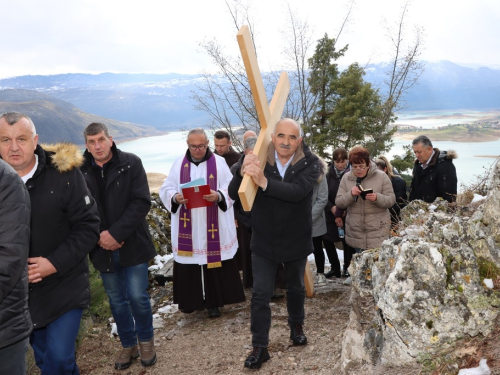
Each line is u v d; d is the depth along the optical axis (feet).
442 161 17.88
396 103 51.93
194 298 16.74
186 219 16.26
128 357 13.26
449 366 7.63
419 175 18.53
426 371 7.72
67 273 9.50
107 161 12.29
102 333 16.26
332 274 21.11
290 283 12.57
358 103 65.87
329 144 68.28
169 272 21.39
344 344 10.23
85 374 13.41
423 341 8.09
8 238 6.86
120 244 11.95
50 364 9.30
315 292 18.26
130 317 13.19
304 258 12.25
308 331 13.99
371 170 16.14
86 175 12.28
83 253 9.45
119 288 12.79
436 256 8.36
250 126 42.55
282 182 10.73
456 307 8.11
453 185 17.67
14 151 8.84
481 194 13.14
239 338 14.46
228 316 16.96
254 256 12.05
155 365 13.14
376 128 65.05
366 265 10.47
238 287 16.97
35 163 9.52
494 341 7.73
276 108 11.24
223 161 16.70
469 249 8.60
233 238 16.62
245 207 9.24
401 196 18.97
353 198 16.17
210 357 13.25
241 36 8.86
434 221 9.81
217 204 15.83
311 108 45.03
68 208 9.59
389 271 9.16
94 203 10.07
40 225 9.41
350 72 67.10
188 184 15.19
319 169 11.73
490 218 8.66
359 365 9.34
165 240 25.17
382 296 8.63
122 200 12.21
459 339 8.00
